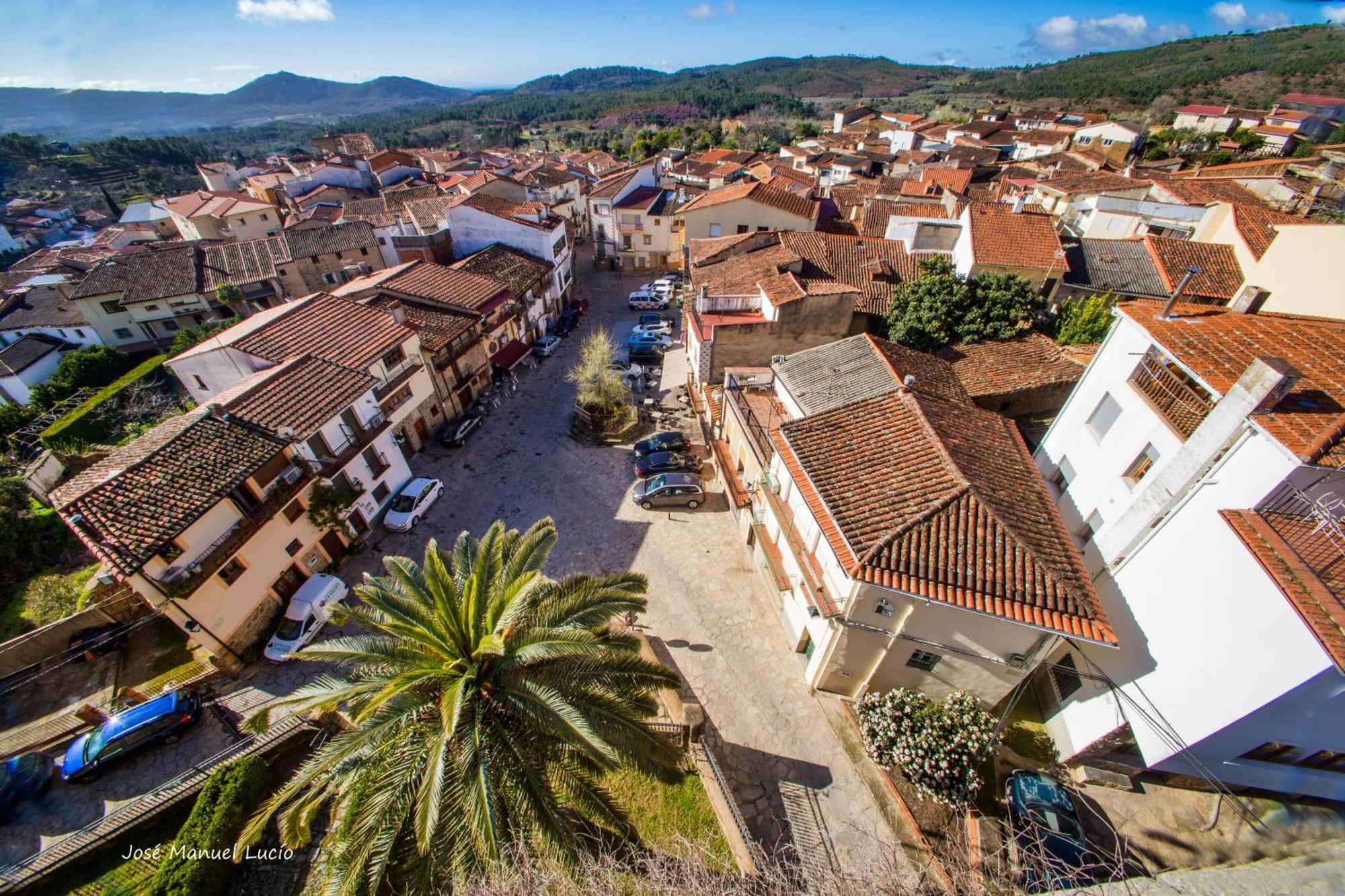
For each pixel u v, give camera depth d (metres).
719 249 38.62
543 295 44.41
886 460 16.55
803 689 18.80
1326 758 13.19
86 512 16.80
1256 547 11.80
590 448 31.25
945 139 101.94
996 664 15.20
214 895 13.93
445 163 107.56
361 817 11.55
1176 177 52.66
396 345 27.81
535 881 10.73
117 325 50.91
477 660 12.78
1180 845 14.70
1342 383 13.34
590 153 111.75
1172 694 13.65
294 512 21.70
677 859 11.70
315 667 19.91
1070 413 19.98
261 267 51.41
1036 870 12.68
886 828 15.36
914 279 34.84
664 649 20.14
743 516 24.14
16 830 15.82
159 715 17.42
